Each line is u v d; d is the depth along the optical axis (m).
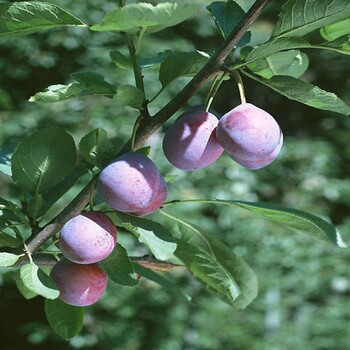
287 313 2.73
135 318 2.80
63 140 0.68
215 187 3.00
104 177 0.62
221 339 2.66
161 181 0.64
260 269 2.83
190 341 2.70
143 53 3.29
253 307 2.72
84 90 0.65
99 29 0.58
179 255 0.68
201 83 0.64
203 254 0.67
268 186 3.14
